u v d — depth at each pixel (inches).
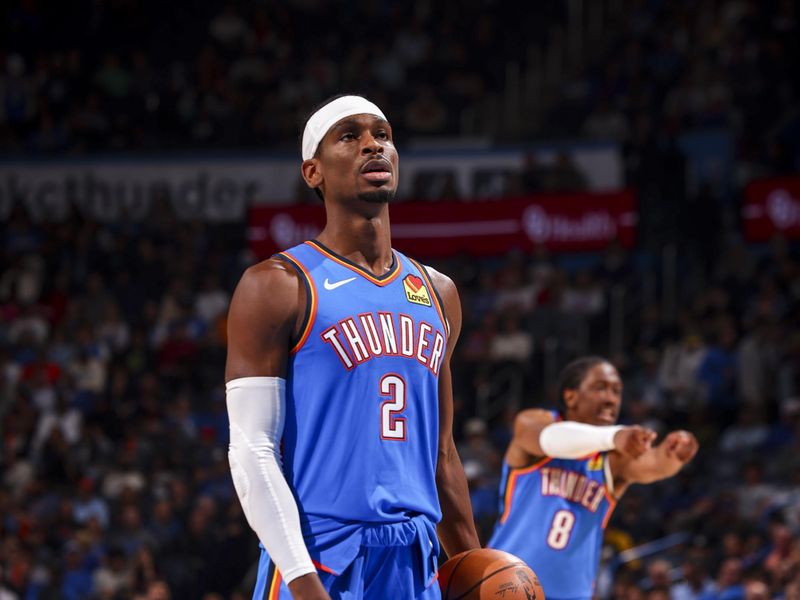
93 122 1542.8
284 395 245.0
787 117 1402.6
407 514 247.4
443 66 1603.1
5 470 1117.1
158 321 1291.8
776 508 834.2
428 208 1396.4
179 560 938.7
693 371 1066.7
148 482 1059.9
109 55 1605.6
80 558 956.0
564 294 1227.2
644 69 1496.1
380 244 257.4
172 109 1558.8
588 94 1521.9
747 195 1318.9
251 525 236.4
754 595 680.4
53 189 1492.4
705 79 1440.7
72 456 1106.1
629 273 1243.8
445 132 1523.1
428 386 255.3
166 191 1482.5
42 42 1663.4
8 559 957.8
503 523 449.4
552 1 1673.2
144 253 1369.3
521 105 1563.7
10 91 1584.6
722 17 1499.8
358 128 256.1
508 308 1190.3
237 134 1518.2
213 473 1029.2
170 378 1208.2
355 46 1643.7
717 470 952.3
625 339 1175.0
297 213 1409.9
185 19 1694.1
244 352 243.1
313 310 245.6
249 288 245.4
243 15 1680.6
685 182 1338.6
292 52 1642.5
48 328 1322.6
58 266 1392.7
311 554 241.3
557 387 453.7
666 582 732.0
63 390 1179.3
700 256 1272.1
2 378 1205.7
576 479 440.8
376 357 247.0
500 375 1136.2
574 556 441.4
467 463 927.7
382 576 245.0
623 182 1379.2
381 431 245.0
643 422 994.7
